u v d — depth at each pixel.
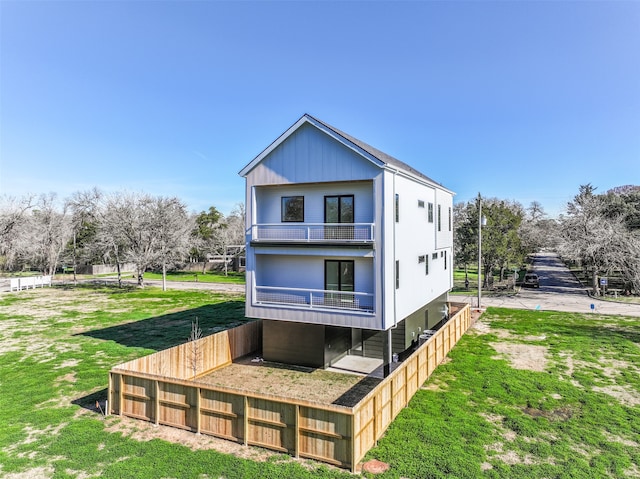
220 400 10.27
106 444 9.91
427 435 10.20
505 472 8.54
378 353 18.39
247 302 16.97
